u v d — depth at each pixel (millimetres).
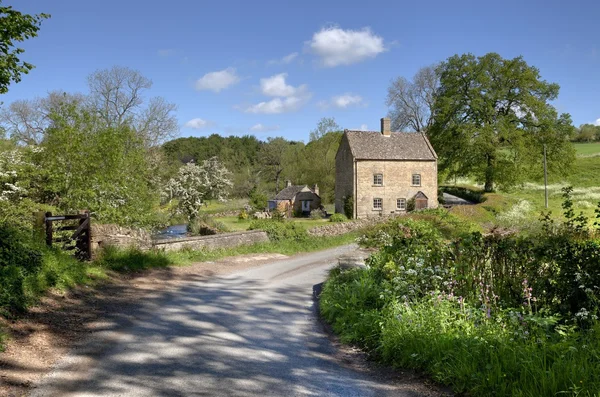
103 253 12453
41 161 17234
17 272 7895
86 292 9273
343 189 47250
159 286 11219
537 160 46875
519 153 45938
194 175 30938
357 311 7969
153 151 38688
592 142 84688
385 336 6426
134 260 13250
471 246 7473
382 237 20219
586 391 3908
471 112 48750
